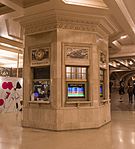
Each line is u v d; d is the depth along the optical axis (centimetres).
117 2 648
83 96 822
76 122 775
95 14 789
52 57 795
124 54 1514
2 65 2016
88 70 827
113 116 1145
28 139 624
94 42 834
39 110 804
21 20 845
